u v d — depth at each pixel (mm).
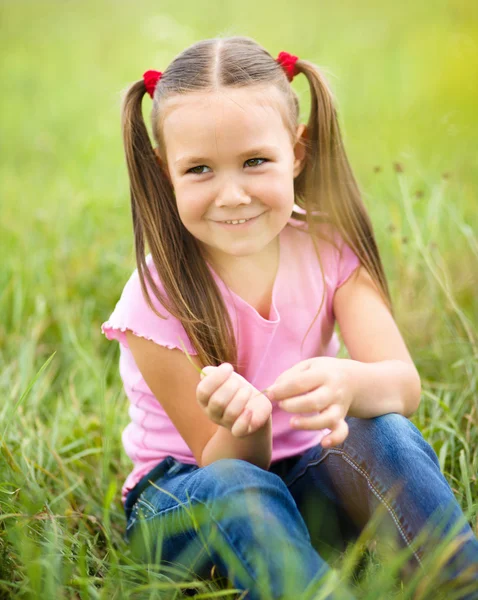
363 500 1671
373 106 5684
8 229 3770
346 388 1597
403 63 6520
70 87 7074
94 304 3246
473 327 2525
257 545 1446
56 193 4332
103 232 3746
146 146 1855
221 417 1516
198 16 7980
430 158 4367
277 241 1892
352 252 1937
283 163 1705
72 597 1542
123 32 8734
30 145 5531
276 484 1560
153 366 1795
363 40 7305
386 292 1960
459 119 5199
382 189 3508
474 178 3867
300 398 1524
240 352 1849
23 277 3303
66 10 10148
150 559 1614
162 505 1725
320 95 1908
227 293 1816
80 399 2645
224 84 1660
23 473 1981
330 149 1927
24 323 3131
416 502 1535
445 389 2473
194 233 1734
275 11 8492
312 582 1383
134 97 1852
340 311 1922
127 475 2275
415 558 1506
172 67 1762
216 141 1642
